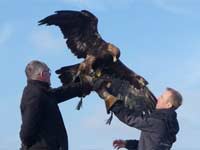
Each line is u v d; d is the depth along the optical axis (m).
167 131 11.68
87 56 12.01
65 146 10.93
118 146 12.35
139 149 11.77
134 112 11.54
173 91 11.91
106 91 11.35
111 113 11.31
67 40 12.48
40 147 10.70
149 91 11.90
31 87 10.77
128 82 11.90
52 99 10.93
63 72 12.14
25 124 10.55
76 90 11.41
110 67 11.95
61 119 10.98
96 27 12.30
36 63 10.89
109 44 12.18
